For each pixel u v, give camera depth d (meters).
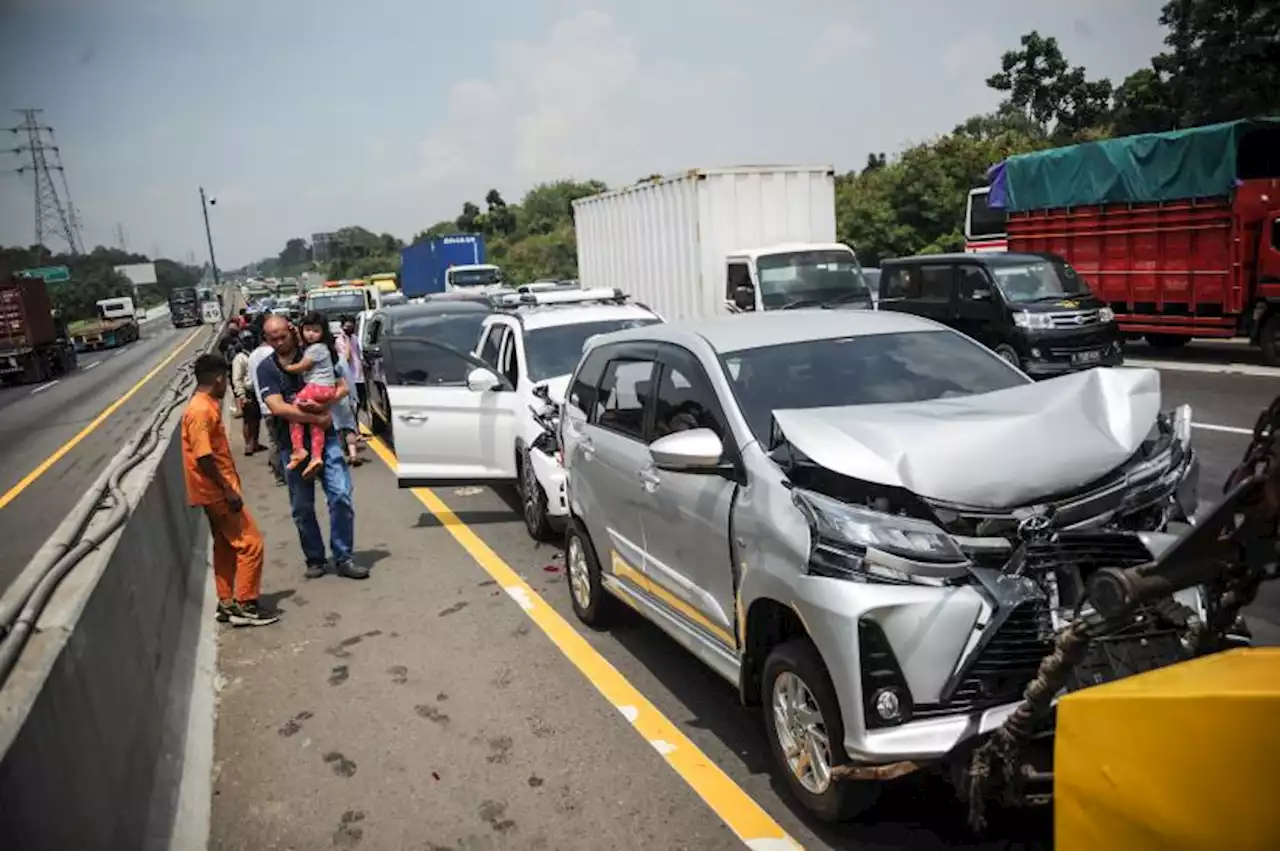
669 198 17.64
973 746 3.11
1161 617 3.25
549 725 4.75
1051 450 3.36
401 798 4.17
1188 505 3.66
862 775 3.23
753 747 4.41
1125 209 16.61
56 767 2.93
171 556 6.77
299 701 5.25
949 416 3.63
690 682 5.16
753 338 4.70
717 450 4.00
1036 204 18.52
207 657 5.97
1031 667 3.17
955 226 33.94
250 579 6.50
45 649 3.29
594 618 5.96
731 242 16.97
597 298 10.66
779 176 17.16
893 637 3.17
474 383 8.45
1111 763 2.07
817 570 3.36
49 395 30.23
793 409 4.02
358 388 15.57
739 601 3.89
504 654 5.70
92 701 3.53
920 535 3.21
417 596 6.90
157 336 67.25
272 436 7.74
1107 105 37.31
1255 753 1.84
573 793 4.11
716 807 3.91
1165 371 14.73
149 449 7.99
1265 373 13.68
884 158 53.53
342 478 7.45
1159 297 16.20
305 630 6.38
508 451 8.52
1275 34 25.58
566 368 8.52
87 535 4.70
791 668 3.58
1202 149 15.08
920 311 15.73
